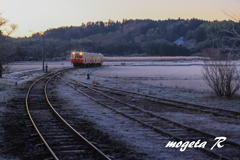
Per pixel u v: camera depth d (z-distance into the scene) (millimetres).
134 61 136250
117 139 8672
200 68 74500
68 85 27562
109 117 12273
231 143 7949
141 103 16703
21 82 30344
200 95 19516
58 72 50156
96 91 22062
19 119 11680
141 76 45812
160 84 29703
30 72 49844
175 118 12086
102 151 7410
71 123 10953
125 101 17547
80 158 6844
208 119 11820
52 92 21562
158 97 18906
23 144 8117
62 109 14211
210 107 14156
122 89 24969
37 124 10711
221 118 11969
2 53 29625
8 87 23812
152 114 12414
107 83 31422
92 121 11414
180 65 96000
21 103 15961
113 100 17594
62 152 7262
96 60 78062
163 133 9156
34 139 8586
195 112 13344
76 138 8656
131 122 11148
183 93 21172
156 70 65500
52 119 11742
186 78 40844
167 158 6980
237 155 7148
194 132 9492
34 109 14141
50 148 7273
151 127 10008
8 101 16484
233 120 11484
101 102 16562
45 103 16156
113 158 6824
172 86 27828
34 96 19156
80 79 36594
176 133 9375
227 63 17500
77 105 15539
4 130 9773
